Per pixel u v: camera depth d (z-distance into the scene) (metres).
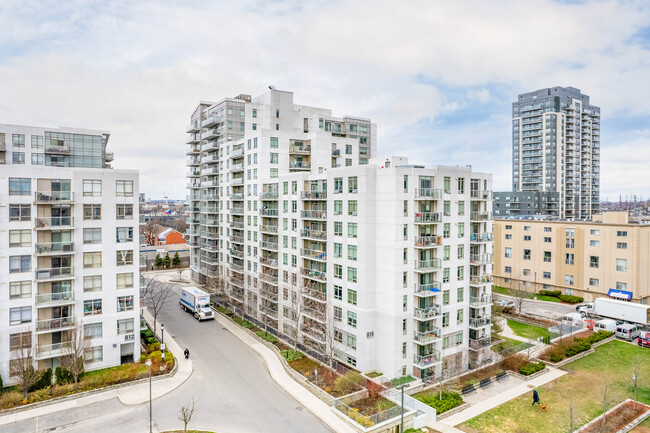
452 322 48.78
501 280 91.62
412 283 45.69
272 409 38.91
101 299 46.34
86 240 45.53
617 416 38.31
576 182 148.12
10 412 37.09
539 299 80.50
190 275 98.31
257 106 79.62
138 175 48.28
